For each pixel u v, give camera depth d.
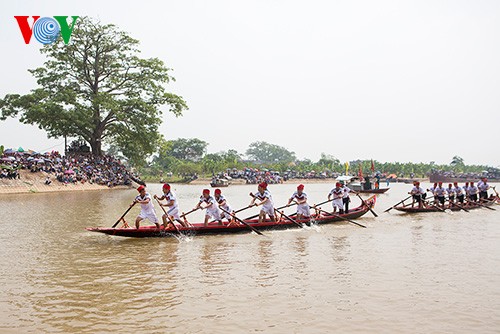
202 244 12.91
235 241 13.46
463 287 8.16
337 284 8.35
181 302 7.26
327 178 106.50
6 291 7.92
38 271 9.46
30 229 15.98
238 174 87.06
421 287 8.16
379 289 8.02
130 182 57.88
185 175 97.75
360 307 7.02
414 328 6.13
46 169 46.00
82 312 6.77
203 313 6.72
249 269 9.62
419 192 22.58
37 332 5.95
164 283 8.45
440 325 6.25
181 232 14.40
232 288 8.09
